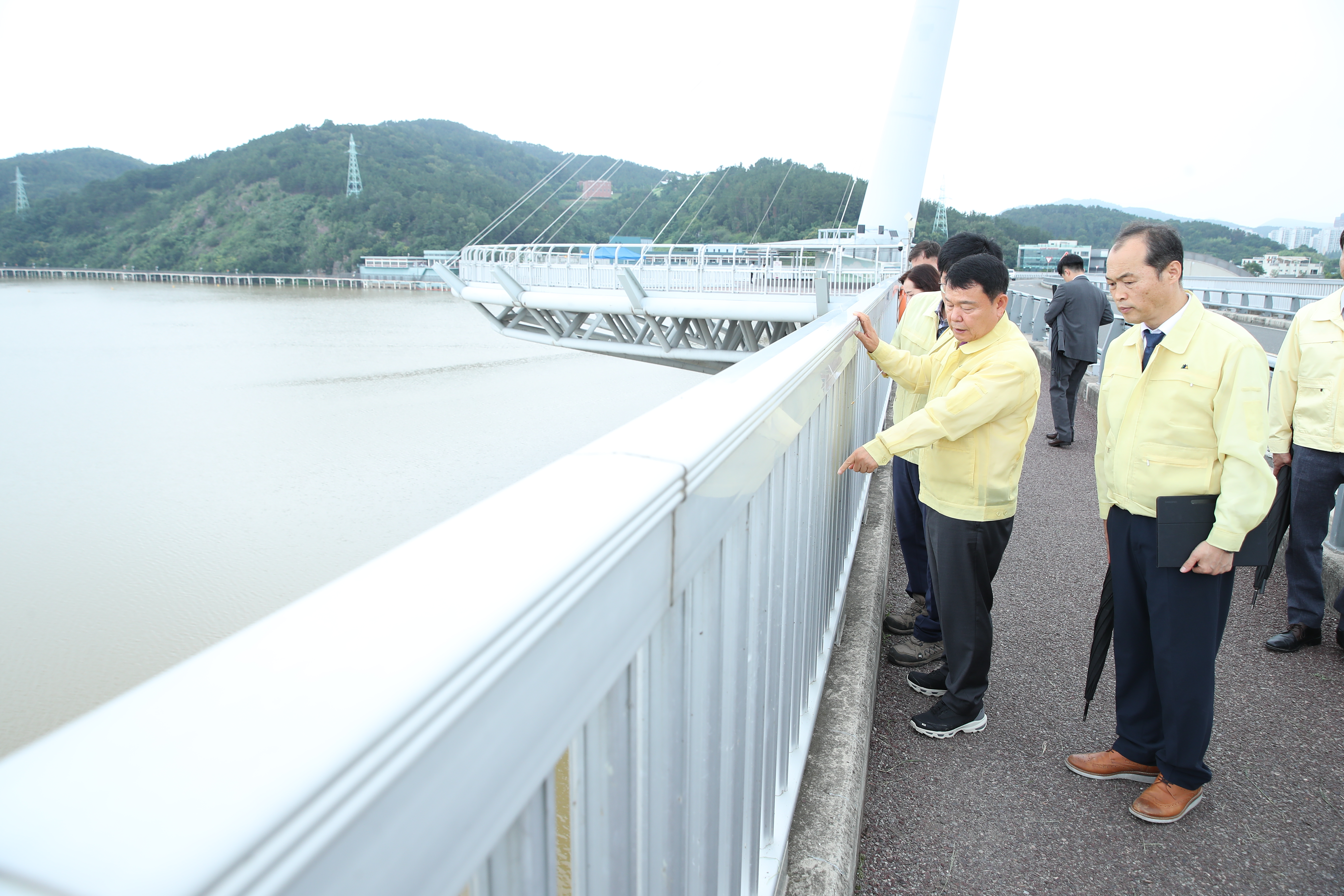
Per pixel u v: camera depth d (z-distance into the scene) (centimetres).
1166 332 216
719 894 120
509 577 47
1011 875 201
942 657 317
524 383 6325
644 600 72
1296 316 326
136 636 2397
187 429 4862
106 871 22
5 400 5559
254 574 2822
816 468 199
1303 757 255
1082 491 559
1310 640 329
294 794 28
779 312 2050
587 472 72
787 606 166
